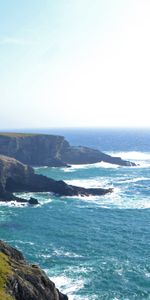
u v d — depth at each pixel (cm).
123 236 6869
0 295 3250
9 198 9981
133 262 5562
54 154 18200
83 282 4900
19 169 11456
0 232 7169
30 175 11744
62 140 18638
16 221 8012
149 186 12125
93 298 4497
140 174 14888
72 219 8169
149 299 4497
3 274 3628
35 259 5684
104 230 7281
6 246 4575
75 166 17538
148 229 7312
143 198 10312
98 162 18588
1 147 16400
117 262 5566
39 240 6656
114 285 4834
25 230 7312
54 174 15038
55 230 7300
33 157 17625
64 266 5419
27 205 9544
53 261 5606
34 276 3966
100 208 9225
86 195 10750
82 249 6153
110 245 6356
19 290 3644
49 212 8844
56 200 10181
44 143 17838
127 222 7875
